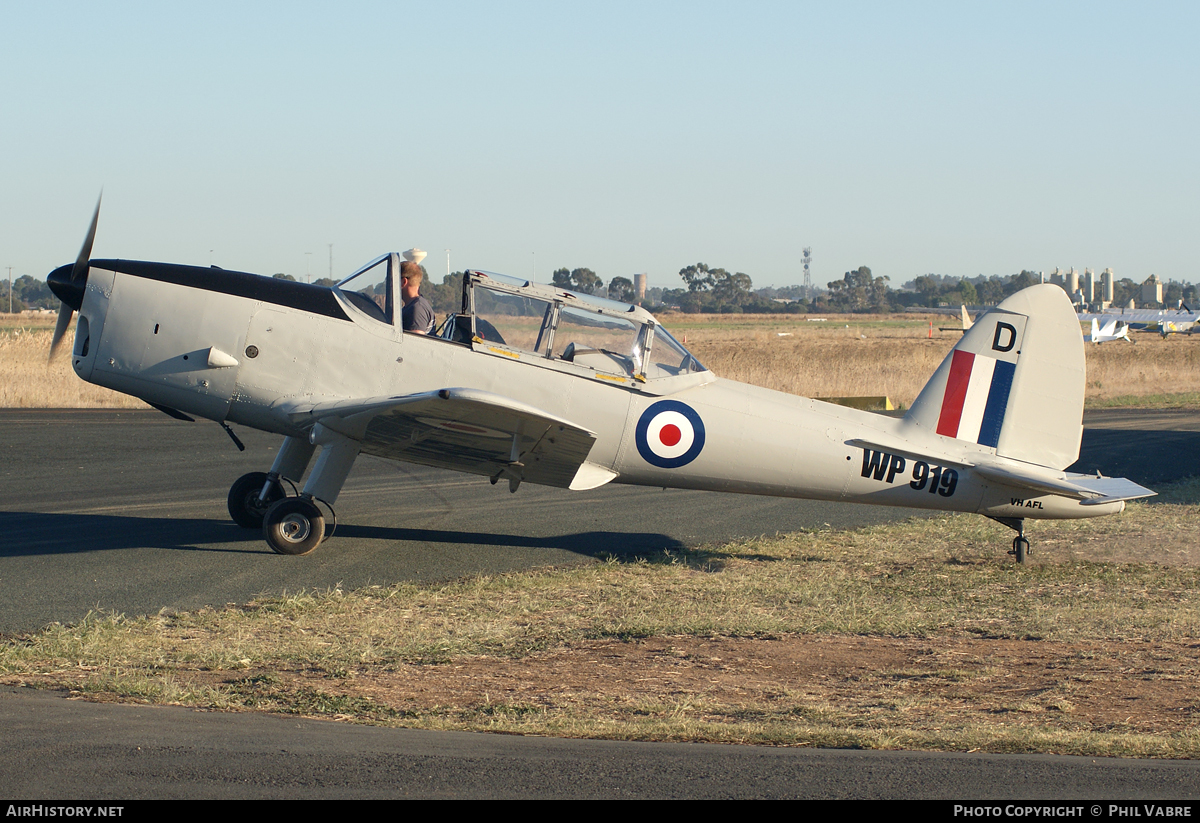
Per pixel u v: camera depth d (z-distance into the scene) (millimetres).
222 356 18031
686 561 18531
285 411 17984
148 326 18109
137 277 18328
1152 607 15438
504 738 8875
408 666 11703
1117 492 18266
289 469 19766
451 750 8320
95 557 17094
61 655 11461
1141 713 10406
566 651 12609
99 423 37938
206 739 8359
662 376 19062
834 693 11078
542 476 19203
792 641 13391
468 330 18406
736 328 176250
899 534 21453
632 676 11578
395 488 26094
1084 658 12664
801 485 19609
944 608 15297
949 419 19594
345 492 25266
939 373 19656
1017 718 10164
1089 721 10094
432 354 18312
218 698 9953
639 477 19609
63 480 25750
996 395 19562
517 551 18984
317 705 9938
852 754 8539
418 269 18875
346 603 14586
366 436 17969
